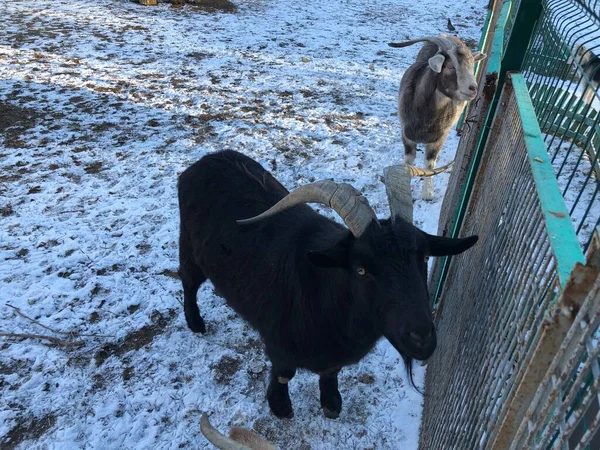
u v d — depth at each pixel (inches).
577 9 100.9
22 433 147.9
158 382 163.9
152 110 348.8
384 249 93.4
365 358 173.3
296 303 120.3
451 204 156.0
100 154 293.7
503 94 120.5
